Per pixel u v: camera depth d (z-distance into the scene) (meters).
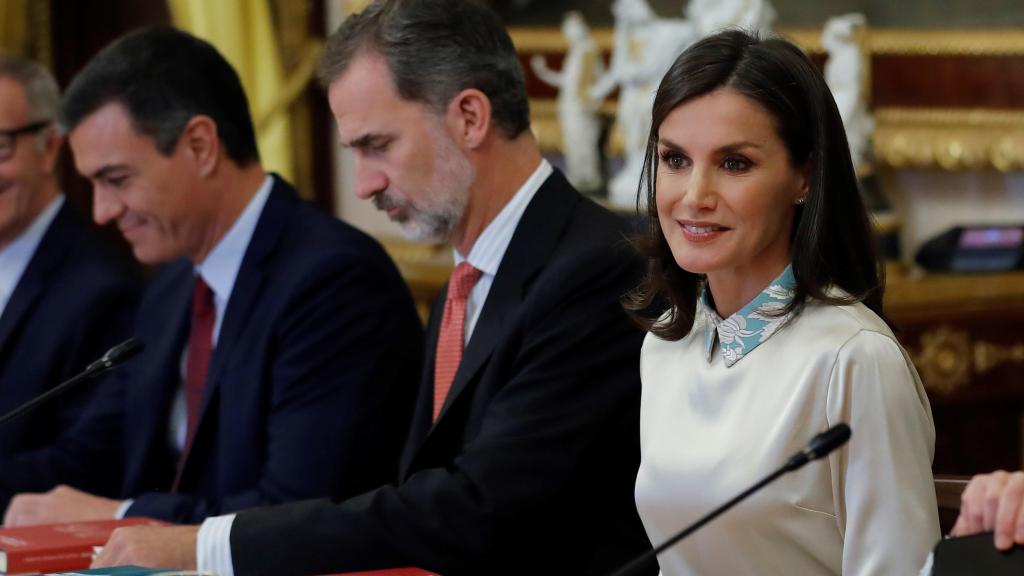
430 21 8.26
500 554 7.78
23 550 7.64
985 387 14.30
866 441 5.99
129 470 10.43
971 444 14.70
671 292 6.86
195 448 9.76
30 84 12.05
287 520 7.79
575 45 15.79
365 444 9.33
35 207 12.09
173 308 10.70
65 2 18.81
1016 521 4.92
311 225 9.94
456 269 8.69
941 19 15.09
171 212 9.88
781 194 6.26
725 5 14.05
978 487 5.21
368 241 9.91
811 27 15.56
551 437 7.75
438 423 8.26
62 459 11.02
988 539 4.99
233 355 9.63
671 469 6.53
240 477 9.48
